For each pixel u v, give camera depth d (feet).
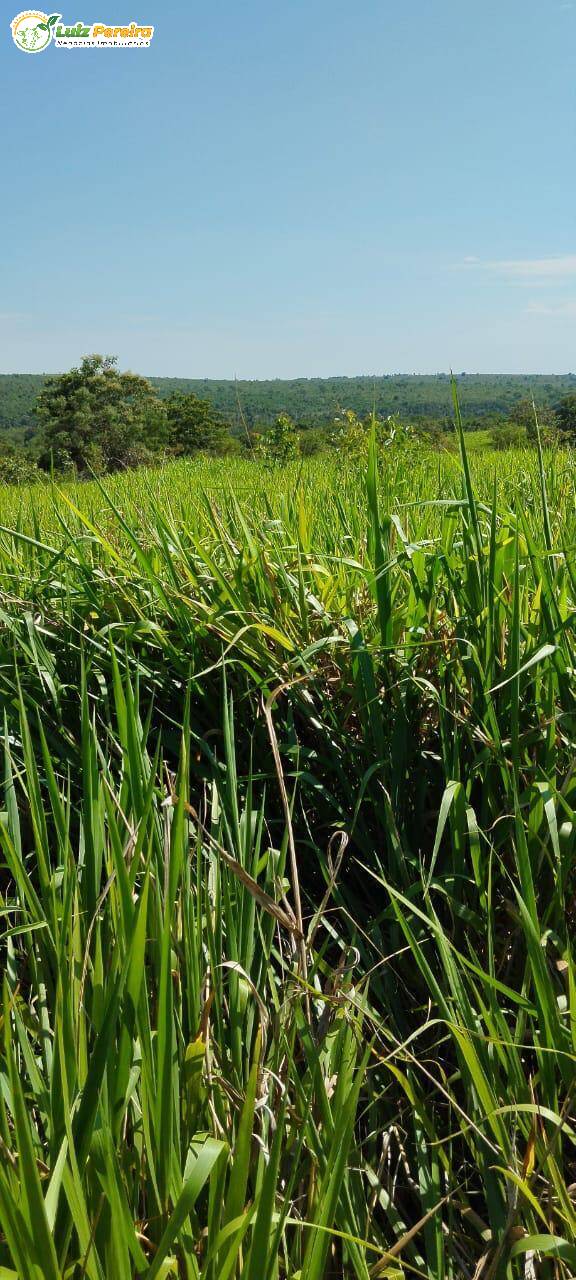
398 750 7.44
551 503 11.64
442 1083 5.72
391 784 7.37
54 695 8.53
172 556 10.55
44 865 5.05
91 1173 3.66
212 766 7.88
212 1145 3.52
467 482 7.64
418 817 7.39
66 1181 3.34
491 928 5.64
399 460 23.40
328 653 8.61
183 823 4.74
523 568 8.43
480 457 28.25
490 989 5.10
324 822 8.00
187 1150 4.01
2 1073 4.34
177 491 19.60
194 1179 3.38
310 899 7.18
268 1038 5.10
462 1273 4.51
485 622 7.53
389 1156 5.10
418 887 6.34
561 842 6.07
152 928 4.88
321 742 8.29
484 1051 4.99
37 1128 4.69
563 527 9.94
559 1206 4.42
